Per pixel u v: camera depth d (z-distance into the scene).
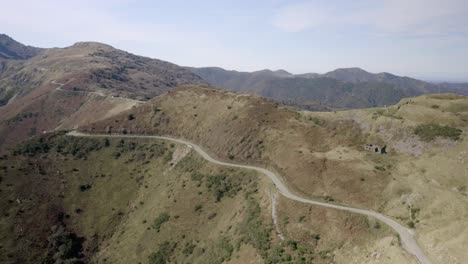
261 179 92.50
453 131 91.69
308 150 98.31
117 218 106.00
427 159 86.00
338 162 88.62
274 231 71.50
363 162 87.69
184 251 85.62
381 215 68.06
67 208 106.81
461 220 59.59
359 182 79.12
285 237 68.88
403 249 55.59
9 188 106.44
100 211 107.94
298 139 106.25
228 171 102.94
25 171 114.81
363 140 104.50
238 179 98.06
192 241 87.50
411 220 64.44
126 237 98.19
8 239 92.50
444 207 64.50
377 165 86.12
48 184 112.31
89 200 111.00
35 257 90.62
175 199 101.81
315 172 86.50
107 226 103.69
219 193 96.50
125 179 119.00
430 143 91.19
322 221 69.56
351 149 96.62
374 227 64.12
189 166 114.06
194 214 94.69
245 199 87.88
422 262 51.91
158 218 97.88
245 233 76.12
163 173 118.19
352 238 63.81
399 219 65.94
